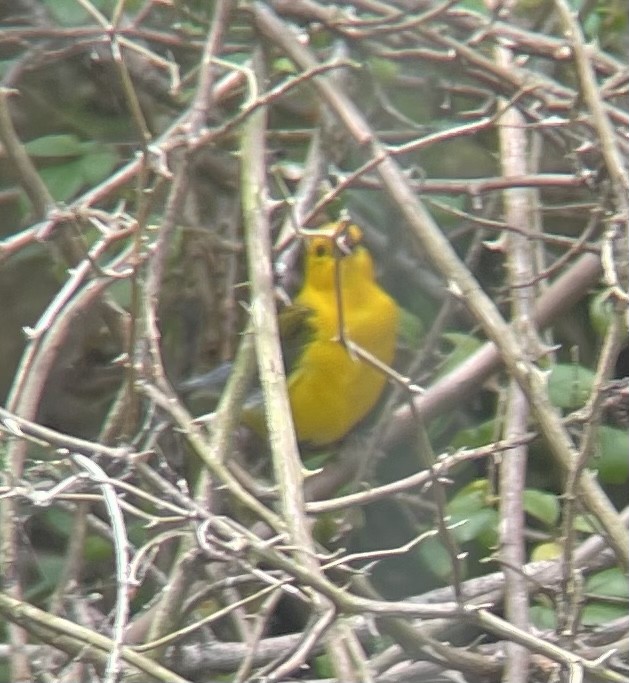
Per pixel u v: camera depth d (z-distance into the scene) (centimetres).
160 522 530
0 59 995
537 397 566
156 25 933
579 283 795
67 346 937
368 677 526
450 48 771
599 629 664
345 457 906
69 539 778
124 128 962
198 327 984
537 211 774
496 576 724
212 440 616
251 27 763
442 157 978
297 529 533
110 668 468
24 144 966
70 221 714
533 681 602
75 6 919
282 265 705
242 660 673
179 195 664
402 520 917
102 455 584
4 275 1042
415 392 548
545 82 769
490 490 775
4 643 772
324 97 689
